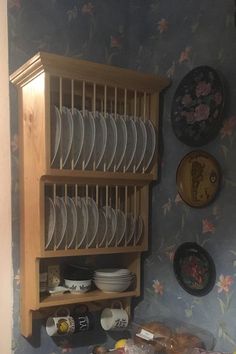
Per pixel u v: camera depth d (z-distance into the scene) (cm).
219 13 139
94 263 169
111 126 149
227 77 136
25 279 148
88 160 145
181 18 154
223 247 136
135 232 159
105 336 170
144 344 148
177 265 151
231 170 133
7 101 150
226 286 135
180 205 154
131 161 153
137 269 165
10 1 150
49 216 141
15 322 151
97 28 170
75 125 141
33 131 141
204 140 141
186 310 149
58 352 159
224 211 136
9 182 150
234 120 133
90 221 148
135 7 176
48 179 139
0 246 150
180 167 150
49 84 135
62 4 161
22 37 153
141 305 169
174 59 157
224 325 135
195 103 145
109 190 160
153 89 158
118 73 147
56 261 158
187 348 136
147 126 158
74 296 151
